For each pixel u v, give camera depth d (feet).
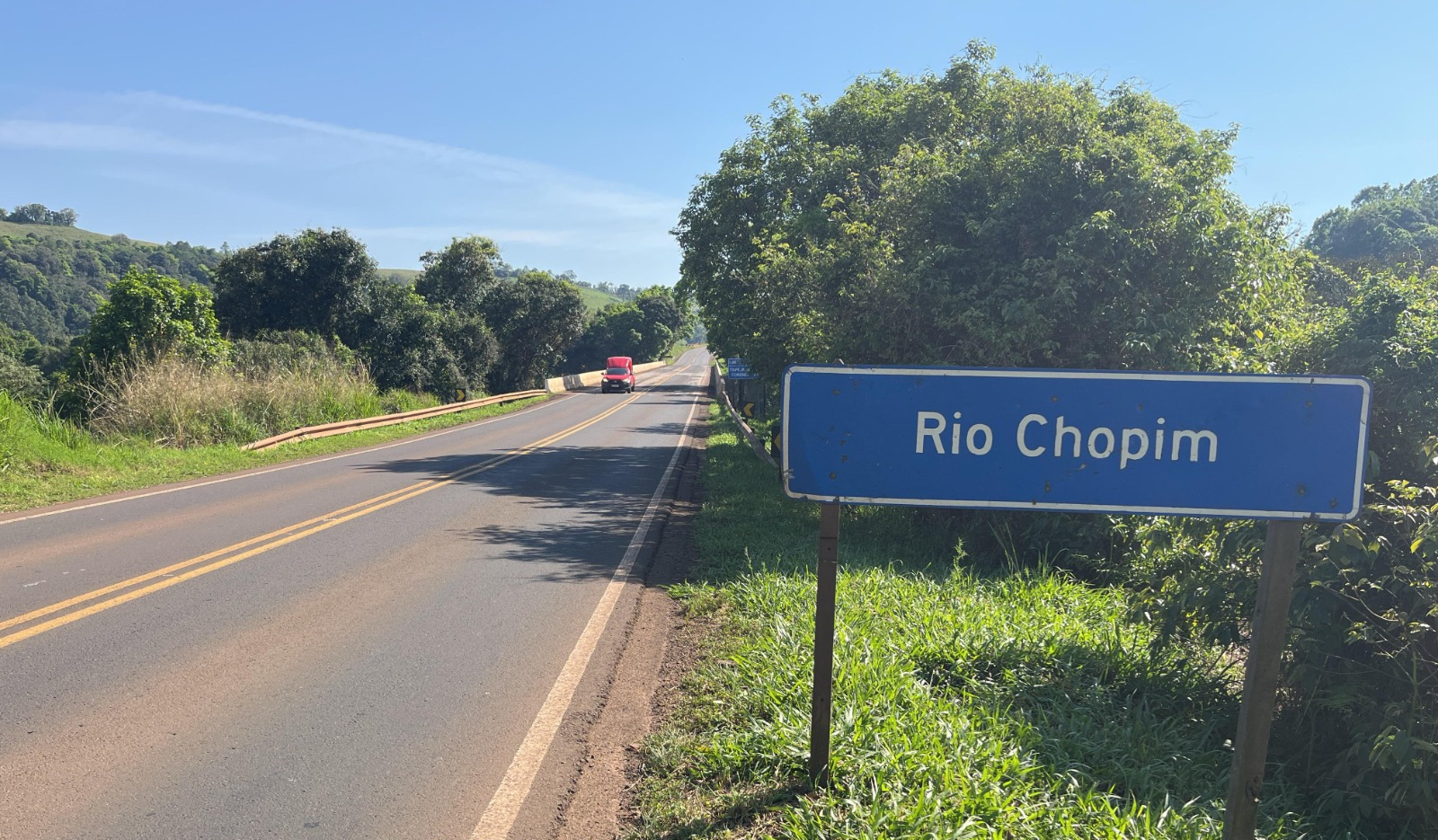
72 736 13.50
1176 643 16.88
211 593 21.91
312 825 11.09
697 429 93.71
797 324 46.83
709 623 20.07
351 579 23.79
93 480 41.19
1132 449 9.29
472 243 183.11
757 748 12.50
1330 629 13.24
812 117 64.44
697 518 35.01
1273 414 9.03
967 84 49.88
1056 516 26.91
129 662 16.80
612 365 182.60
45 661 16.74
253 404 63.57
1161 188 27.37
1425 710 12.28
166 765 12.60
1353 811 12.26
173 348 61.41
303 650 17.80
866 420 9.94
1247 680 8.98
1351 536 12.45
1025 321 27.58
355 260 118.93
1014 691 15.08
